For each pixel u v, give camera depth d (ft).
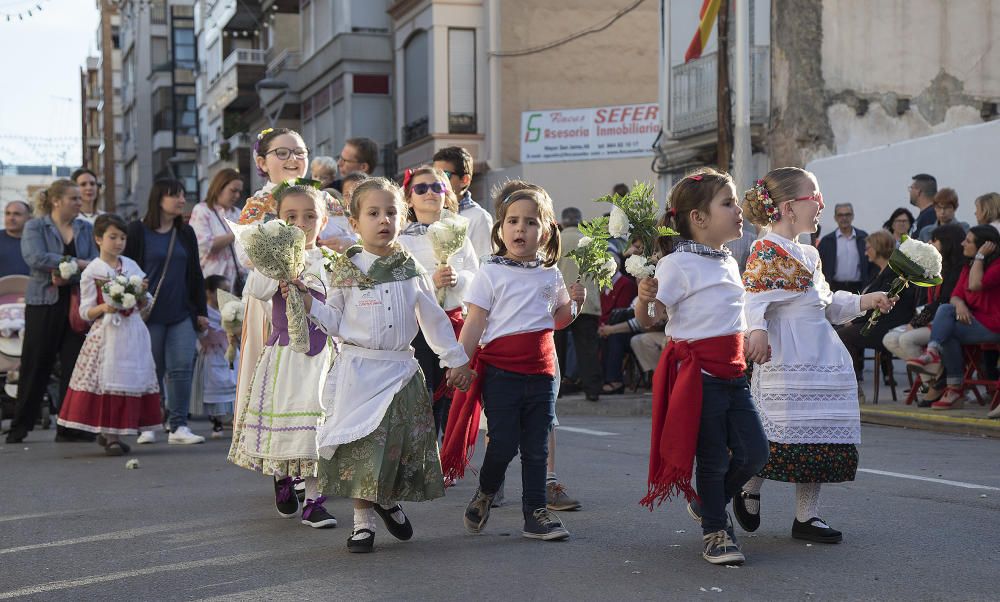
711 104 78.59
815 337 19.03
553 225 19.93
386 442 18.43
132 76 262.47
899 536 19.27
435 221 23.58
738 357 17.87
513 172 105.91
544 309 19.65
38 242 36.24
